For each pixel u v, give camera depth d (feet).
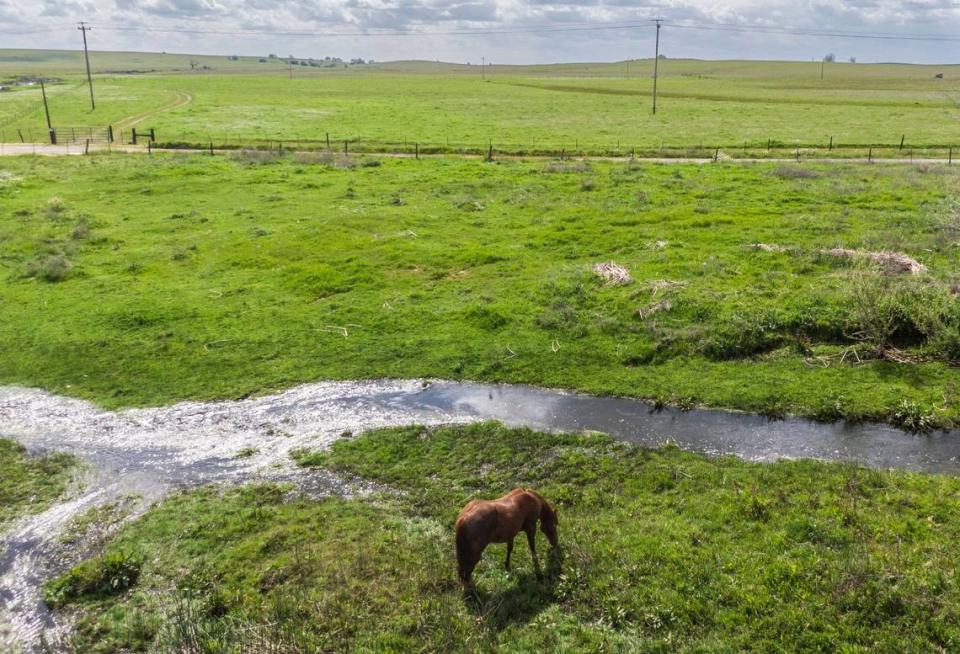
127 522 44.47
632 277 82.48
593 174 148.97
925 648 30.63
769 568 35.94
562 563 37.86
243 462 52.03
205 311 80.02
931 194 118.52
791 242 92.58
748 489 44.47
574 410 58.44
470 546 34.47
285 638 33.22
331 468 50.42
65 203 131.03
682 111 322.55
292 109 316.40
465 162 170.30
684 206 115.75
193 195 136.87
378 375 65.51
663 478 46.78
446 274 89.61
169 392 63.41
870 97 426.10
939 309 64.69
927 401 55.67
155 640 34.06
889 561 36.01
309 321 76.89
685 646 31.65
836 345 65.77
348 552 39.78
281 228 111.14
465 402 60.54
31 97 371.76
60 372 67.51
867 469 47.03
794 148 200.64
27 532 43.83
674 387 60.75
